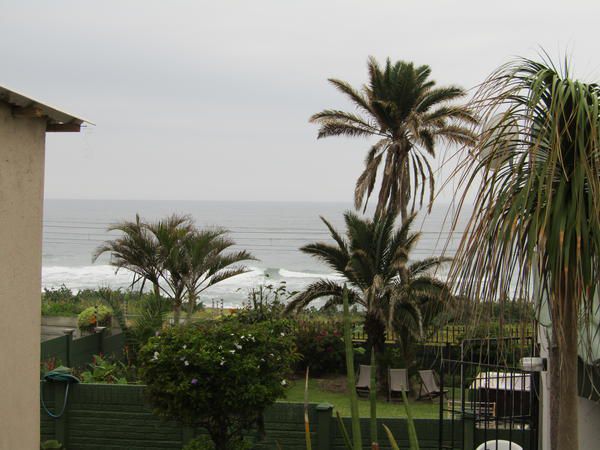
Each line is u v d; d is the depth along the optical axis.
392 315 17.02
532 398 8.68
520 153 3.14
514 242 2.99
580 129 2.97
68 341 15.95
